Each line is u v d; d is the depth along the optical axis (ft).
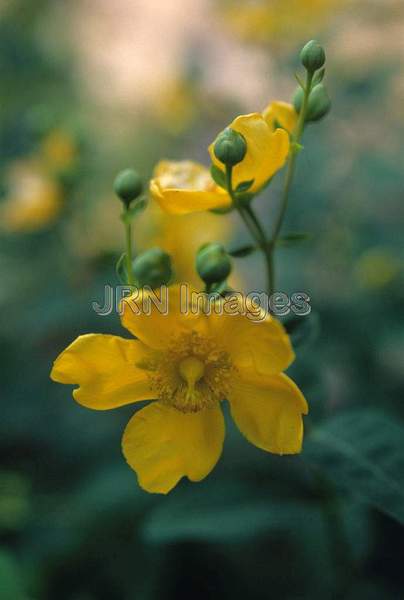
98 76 2.21
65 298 1.26
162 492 0.66
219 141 0.63
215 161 0.65
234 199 0.65
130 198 0.69
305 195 1.37
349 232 1.37
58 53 2.06
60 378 0.63
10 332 1.39
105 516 1.10
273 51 1.51
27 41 1.94
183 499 0.83
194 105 1.72
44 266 1.40
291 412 0.64
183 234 1.14
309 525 1.03
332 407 1.17
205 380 0.66
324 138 1.38
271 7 1.48
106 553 1.09
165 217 1.13
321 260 1.36
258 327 0.62
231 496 0.82
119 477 1.14
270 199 1.45
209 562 1.09
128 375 0.66
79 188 1.32
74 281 1.27
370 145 1.39
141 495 1.11
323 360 1.19
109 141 1.88
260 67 1.58
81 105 1.98
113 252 1.25
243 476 1.09
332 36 1.47
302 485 0.83
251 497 0.82
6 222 1.34
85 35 2.29
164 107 1.74
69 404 1.30
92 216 1.33
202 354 0.65
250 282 1.34
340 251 1.36
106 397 0.66
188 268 1.13
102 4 2.35
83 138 1.31
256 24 1.49
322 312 1.26
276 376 0.62
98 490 1.12
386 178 1.30
